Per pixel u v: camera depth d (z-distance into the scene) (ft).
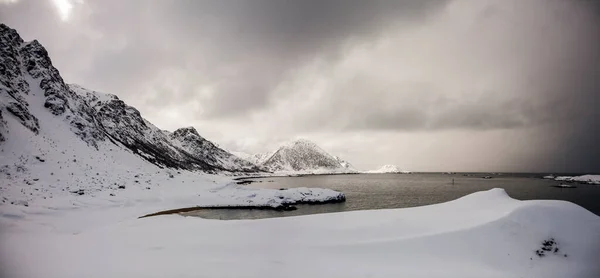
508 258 47.62
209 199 156.46
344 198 197.16
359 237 56.34
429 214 67.46
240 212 140.56
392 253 49.01
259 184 418.92
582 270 45.09
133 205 118.73
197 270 39.29
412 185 370.73
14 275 36.50
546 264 46.47
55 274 37.11
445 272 42.63
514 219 54.60
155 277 36.37
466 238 51.96
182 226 69.26
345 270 41.86
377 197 215.51
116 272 37.96
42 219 80.12
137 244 53.67
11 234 62.08
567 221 53.62
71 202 101.65
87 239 57.62
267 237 57.21
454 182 439.22
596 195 208.85
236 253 48.14
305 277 38.52
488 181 462.60
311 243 53.57
